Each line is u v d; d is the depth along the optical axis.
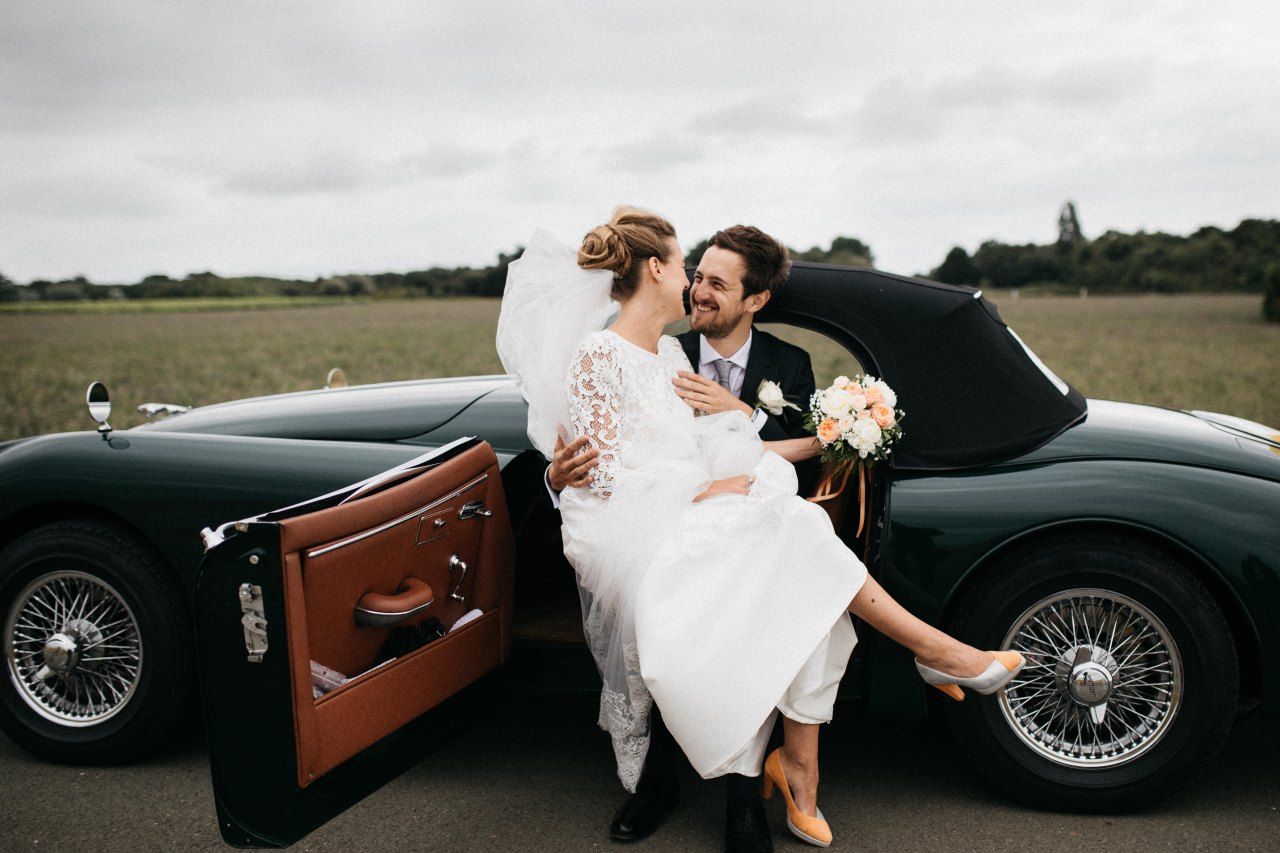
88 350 26.75
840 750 3.02
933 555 2.52
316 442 2.89
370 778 2.23
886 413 2.51
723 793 2.77
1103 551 2.48
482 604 2.65
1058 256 82.44
